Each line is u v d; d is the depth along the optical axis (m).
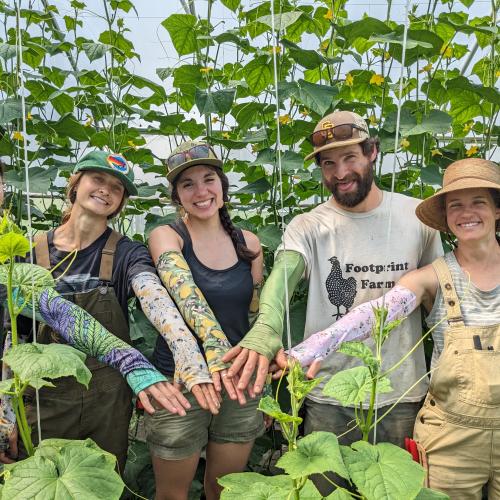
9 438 1.47
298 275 1.61
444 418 1.51
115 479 0.90
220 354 1.39
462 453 1.49
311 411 1.69
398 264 1.65
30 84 2.56
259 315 1.46
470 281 1.53
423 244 1.73
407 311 1.56
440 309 1.58
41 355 0.91
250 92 2.65
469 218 1.54
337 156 1.62
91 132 2.64
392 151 2.24
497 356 1.45
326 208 1.74
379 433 1.66
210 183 1.64
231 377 1.34
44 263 1.52
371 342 1.62
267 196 2.96
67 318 1.26
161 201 2.78
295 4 2.52
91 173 1.52
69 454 0.93
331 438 0.90
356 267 1.65
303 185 2.72
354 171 1.61
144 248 1.61
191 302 1.47
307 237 1.67
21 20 2.79
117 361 1.26
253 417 1.68
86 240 1.57
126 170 1.55
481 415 1.45
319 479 1.64
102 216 1.55
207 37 2.31
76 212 1.54
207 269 1.64
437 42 1.96
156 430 1.59
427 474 1.54
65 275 1.51
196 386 1.32
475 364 1.46
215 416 1.64
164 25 2.49
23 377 0.86
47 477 0.87
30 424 1.50
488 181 1.50
